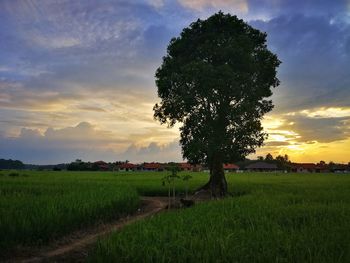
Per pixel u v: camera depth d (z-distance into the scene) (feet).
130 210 75.82
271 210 50.60
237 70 109.81
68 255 39.60
